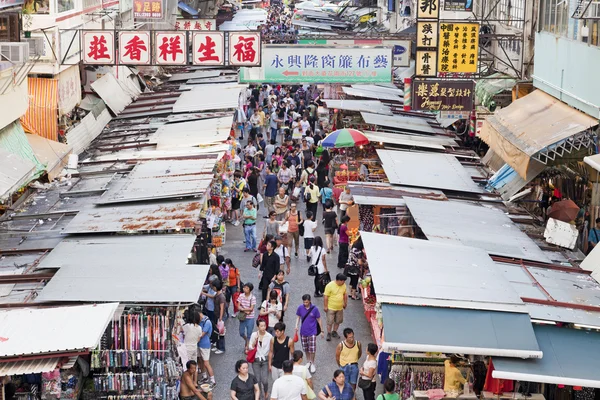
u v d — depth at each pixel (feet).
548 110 72.69
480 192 70.44
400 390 45.19
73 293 45.62
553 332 43.06
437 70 75.87
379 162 87.20
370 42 88.28
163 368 45.44
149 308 45.73
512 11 93.30
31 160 71.05
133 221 55.52
